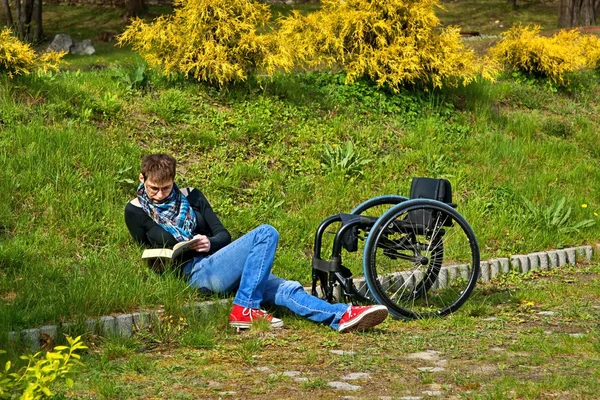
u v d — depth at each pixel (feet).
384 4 53.57
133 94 46.62
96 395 18.58
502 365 21.47
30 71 45.11
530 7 176.24
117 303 26.35
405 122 51.37
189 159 41.19
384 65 53.98
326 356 22.79
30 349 22.57
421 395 18.61
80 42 124.57
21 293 26.50
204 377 20.42
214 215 28.68
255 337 25.07
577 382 19.24
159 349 23.95
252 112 47.03
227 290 27.63
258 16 49.62
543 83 63.98
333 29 54.60
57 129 39.68
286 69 51.65
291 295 26.71
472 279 29.07
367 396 18.54
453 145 49.29
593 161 53.21
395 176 44.34
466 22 164.55
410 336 25.50
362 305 28.48
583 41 72.49
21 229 32.30
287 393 18.83
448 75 54.29
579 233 43.39
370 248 27.35
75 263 30.27
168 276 27.66
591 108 62.75
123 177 37.22
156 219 27.84
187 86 48.55
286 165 42.96
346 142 46.11
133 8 163.63
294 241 35.83
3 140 37.81
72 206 34.14
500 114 56.65
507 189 45.42
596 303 31.32
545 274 37.96
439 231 29.25
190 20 47.83
